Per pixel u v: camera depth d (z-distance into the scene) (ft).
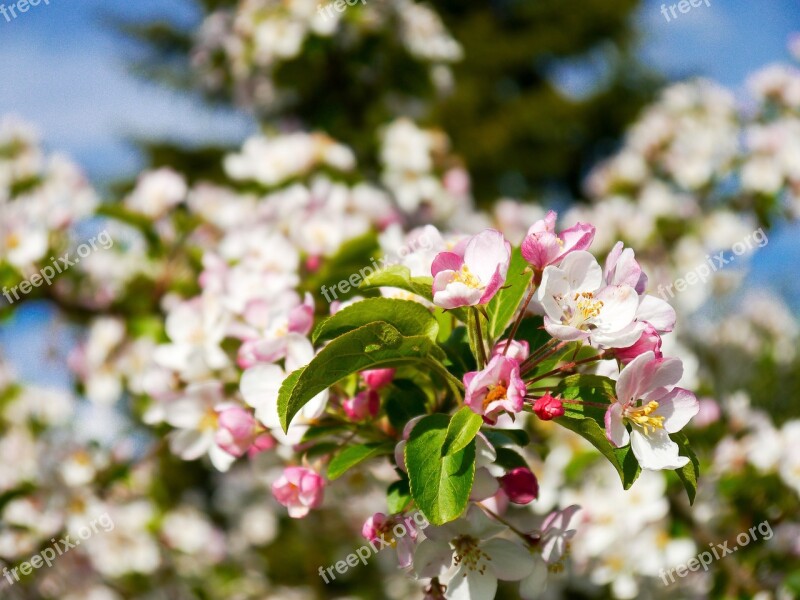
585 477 11.74
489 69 51.72
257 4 15.58
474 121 48.44
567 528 5.50
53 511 11.92
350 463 5.41
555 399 4.56
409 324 4.96
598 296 4.83
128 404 13.09
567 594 13.01
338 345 4.70
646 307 4.94
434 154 16.51
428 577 5.24
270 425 5.82
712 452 10.93
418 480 4.70
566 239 5.04
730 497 10.16
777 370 15.60
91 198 11.85
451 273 4.85
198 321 7.89
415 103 17.66
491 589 5.20
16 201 11.48
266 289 7.86
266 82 16.61
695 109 16.15
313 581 18.28
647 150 17.02
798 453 9.87
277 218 10.68
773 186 13.57
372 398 5.61
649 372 4.62
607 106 51.29
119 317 11.62
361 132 16.14
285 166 13.06
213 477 20.08
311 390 4.88
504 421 5.31
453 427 4.65
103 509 12.30
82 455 12.16
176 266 11.68
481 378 4.56
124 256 11.92
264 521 19.38
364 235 9.19
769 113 14.20
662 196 15.64
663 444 4.71
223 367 7.54
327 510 16.37
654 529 10.39
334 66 15.89
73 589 13.69
